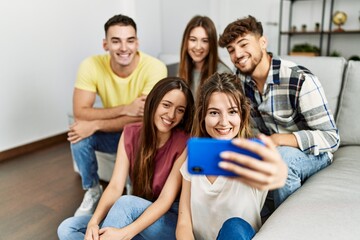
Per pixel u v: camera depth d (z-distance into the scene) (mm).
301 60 1671
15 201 1899
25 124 2719
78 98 1908
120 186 1357
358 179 1193
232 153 619
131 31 1797
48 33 2752
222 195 1079
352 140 1548
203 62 1976
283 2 4566
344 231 869
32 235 1575
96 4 3111
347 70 1577
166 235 1209
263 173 615
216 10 4910
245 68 1378
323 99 1292
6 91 2549
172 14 4172
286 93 1345
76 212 1738
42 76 2773
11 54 2529
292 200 1104
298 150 1283
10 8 2459
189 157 663
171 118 1270
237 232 904
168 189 1207
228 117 1087
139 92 1946
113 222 1142
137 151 1361
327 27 4406
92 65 1911
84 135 1768
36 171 2326
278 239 863
